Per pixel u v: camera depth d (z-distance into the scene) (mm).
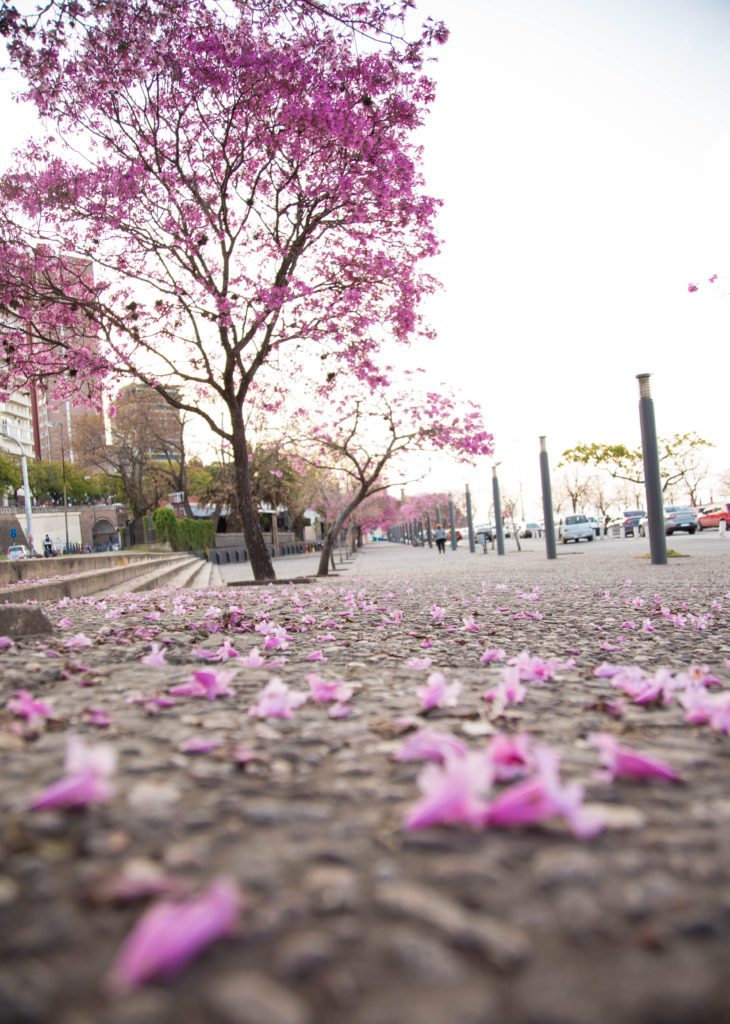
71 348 13484
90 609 8406
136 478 64812
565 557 25234
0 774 2035
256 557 15750
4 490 86125
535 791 1573
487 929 1201
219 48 10352
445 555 38594
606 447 52375
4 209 12188
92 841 1548
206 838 1584
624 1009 999
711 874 1432
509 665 4293
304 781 2021
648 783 2014
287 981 1049
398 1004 999
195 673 3230
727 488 84312
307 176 12992
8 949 1122
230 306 12688
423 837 1583
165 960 1012
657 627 6348
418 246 13594
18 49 8773
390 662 4570
